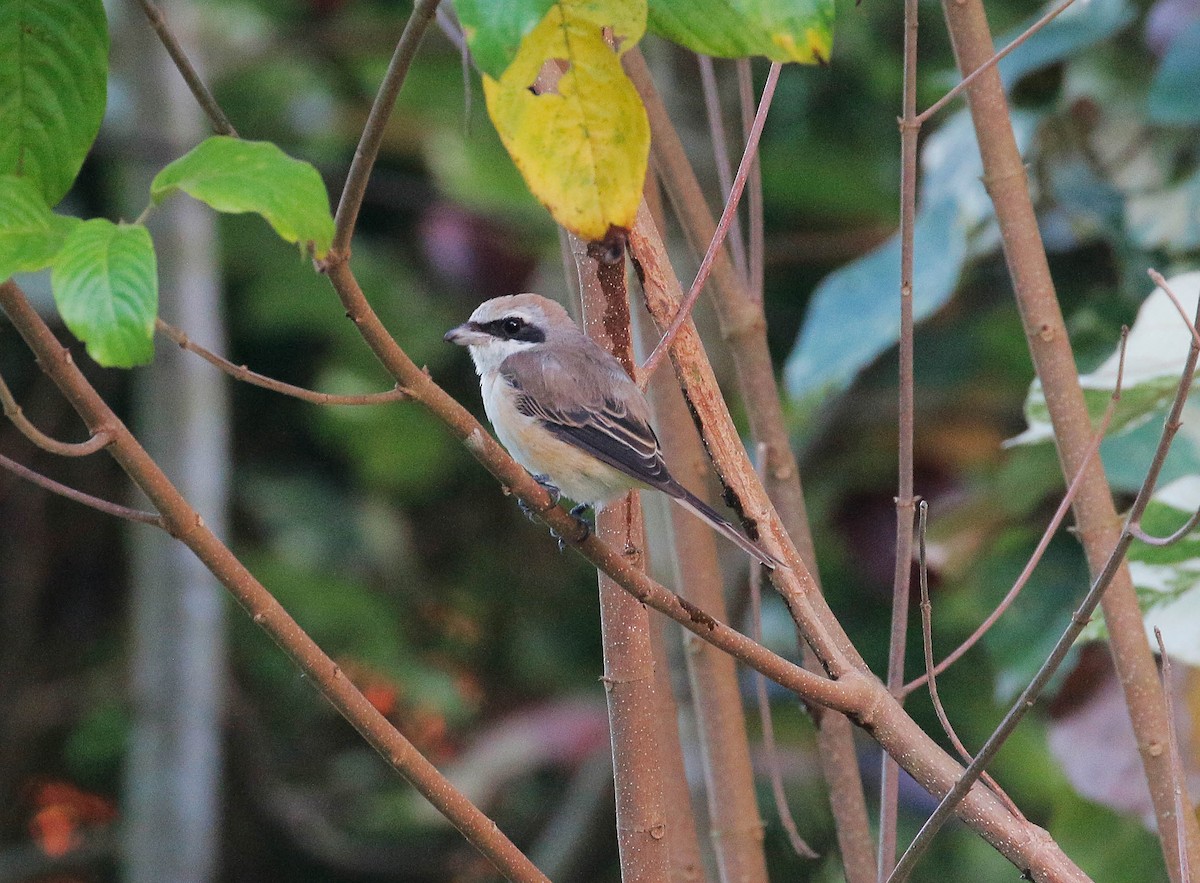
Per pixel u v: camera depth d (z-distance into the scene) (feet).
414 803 49.49
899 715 20.68
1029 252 23.52
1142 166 33.35
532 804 50.03
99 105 17.10
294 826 49.60
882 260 33.53
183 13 44.75
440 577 51.39
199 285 44.37
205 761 44.27
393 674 47.44
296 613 47.21
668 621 33.86
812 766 40.83
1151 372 26.53
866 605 40.16
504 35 14.24
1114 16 32.48
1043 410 25.96
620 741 21.79
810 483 41.19
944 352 41.34
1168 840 22.11
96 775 50.21
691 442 27.17
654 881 21.59
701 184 39.09
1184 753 28.30
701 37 16.02
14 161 17.03
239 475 49.93
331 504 49.98
